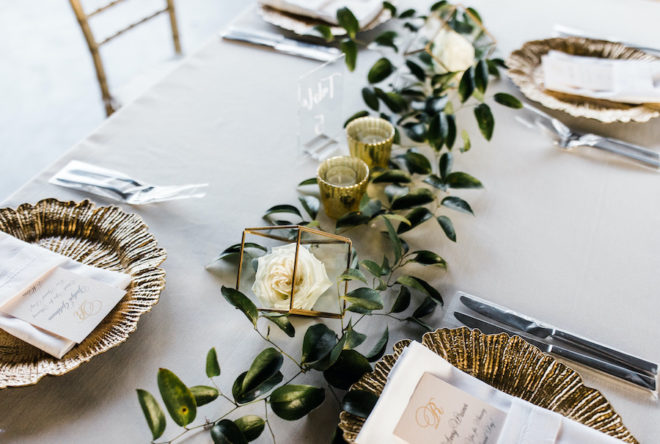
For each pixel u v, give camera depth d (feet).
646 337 2.40
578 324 2.45
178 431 2.02
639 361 2.26
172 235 2.77
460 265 2.69
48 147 6.91
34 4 9.63
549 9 4.68
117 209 2.67
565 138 3.41
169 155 3.24
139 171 3.14
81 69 8.15
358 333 2.15
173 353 2.27
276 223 2.80
